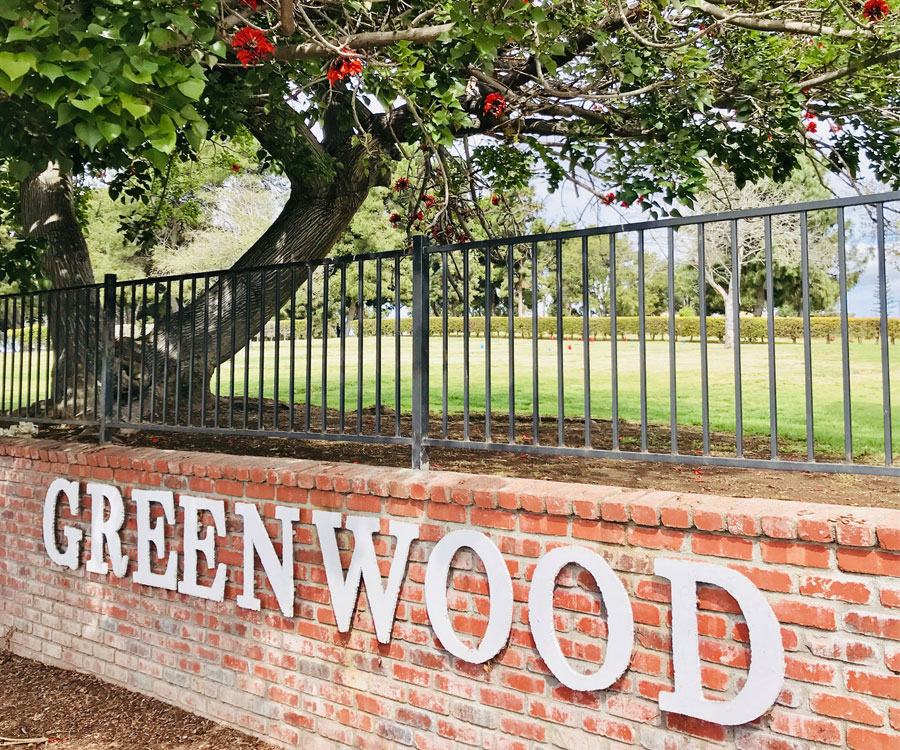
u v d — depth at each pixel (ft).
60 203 23.82
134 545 12.67
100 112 8.13
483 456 17.93
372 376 43.73
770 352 7.47
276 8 13.60
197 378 21.99
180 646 11.96
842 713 6.59
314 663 10.36
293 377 11.44
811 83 18.56
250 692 11.04
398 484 9.52
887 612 6.41
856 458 19.08
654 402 33.06
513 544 8.60
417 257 10.21
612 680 7.75
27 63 7.50
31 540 14.52
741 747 7.11
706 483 14.96
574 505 8.11
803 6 18.19
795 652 6.82
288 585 10.53
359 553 9.86
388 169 23.56
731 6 18.40
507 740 8.61
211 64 10.73
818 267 60.54
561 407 8.95
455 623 9.03
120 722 11.53
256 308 22.81
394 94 13.85
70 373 19.85
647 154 16.16
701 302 7.89
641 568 7.72
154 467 12.34
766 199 56.75
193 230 76.18
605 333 69.15
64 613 13.85
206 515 11.62
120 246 75.56
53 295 15.70
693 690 7.30
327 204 23.66
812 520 6.74
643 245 8.31
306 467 10.74
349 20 14.66
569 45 18.52
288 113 19.63
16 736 11.15
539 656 8.41
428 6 15.72
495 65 20.17
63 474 13.92
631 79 17.35
